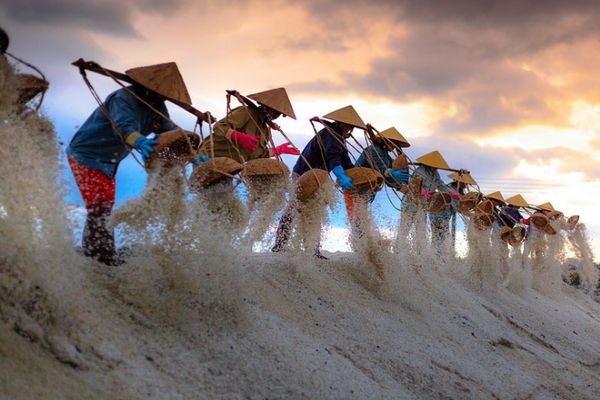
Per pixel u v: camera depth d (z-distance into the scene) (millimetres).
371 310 7305
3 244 3955
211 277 5141
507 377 7598
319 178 7254
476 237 11867
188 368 4461
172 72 5441
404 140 9781
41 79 4586
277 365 4938
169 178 5125
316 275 7473
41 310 3984
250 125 7023
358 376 5445
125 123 5109
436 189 10727
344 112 8383
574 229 18078
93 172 5176
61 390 3553
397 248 8727
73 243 4414
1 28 4348
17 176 4156
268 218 6852
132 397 3824
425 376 6285
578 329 12953
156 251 5008
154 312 4805
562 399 7910
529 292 14500
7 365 3498
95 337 4168
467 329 8672
